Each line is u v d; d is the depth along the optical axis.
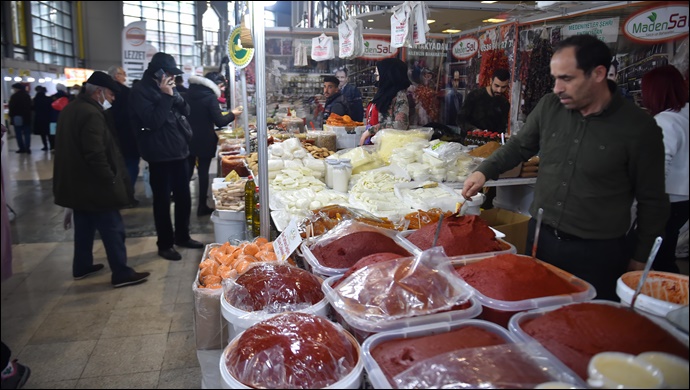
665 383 0.89
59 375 2.40
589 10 2.81
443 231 1.68
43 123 10.13
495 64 3.92
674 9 2.37
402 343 1.13
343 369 1.13
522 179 2.94
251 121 5.16
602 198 1.51
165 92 3.72
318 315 1.43
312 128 4.75
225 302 1.46
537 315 1.20
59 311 3.12
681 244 1.79
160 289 3.48
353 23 3.46
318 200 2.38
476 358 1.01
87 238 3.60
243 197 3.27
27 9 9.77
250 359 1.14
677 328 1.07
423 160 2.94
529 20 3.49
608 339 1.01
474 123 4.08
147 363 2.52
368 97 4.66
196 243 4.37
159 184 3.95
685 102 1.41
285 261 1.76
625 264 1.55
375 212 2.25
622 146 1.43
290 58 4.97
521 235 2.56
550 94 1.69
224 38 8.23
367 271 1.38
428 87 4.68
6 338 2.77
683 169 1.40
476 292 1.29
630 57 2.66
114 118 5.13
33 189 6.68
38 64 9.85
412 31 2.95
